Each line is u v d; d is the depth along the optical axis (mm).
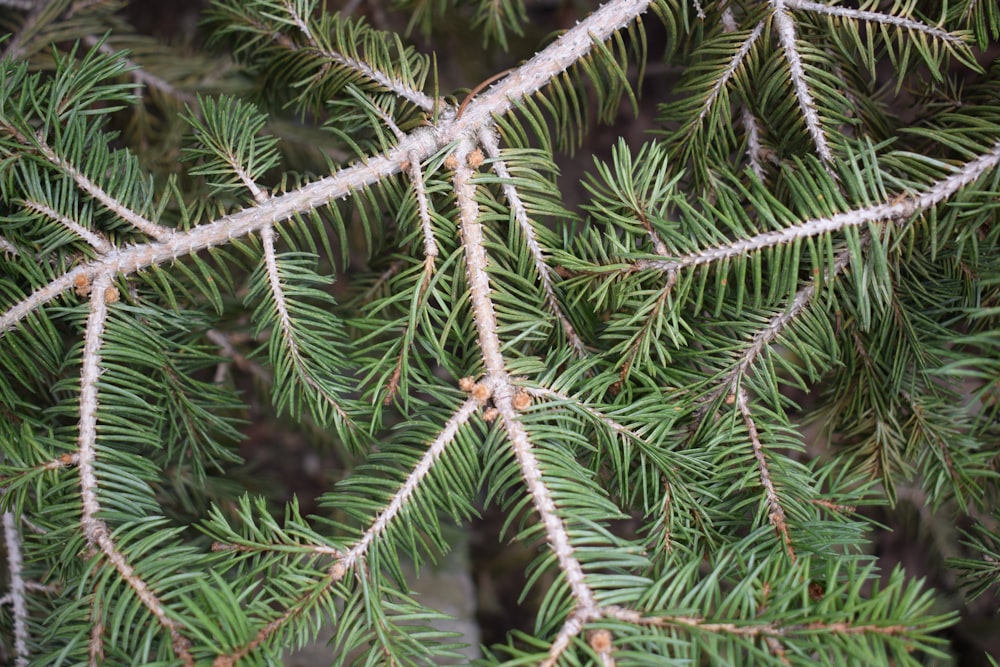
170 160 793
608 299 657
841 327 672
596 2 926
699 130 675
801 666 579
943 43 645
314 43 681
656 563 637
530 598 1057
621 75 670
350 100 670
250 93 739
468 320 652
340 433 658
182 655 600
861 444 688
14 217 642
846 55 656
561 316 666
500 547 1081
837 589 590
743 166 693
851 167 646
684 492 644
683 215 638
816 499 650
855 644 579
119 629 620
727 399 652
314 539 623
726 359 652
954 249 644
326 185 660
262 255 663
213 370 832
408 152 661
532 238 657
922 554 989
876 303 661
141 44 833
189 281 727
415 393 784
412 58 687
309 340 655
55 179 652
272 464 1097
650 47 1123
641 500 671
